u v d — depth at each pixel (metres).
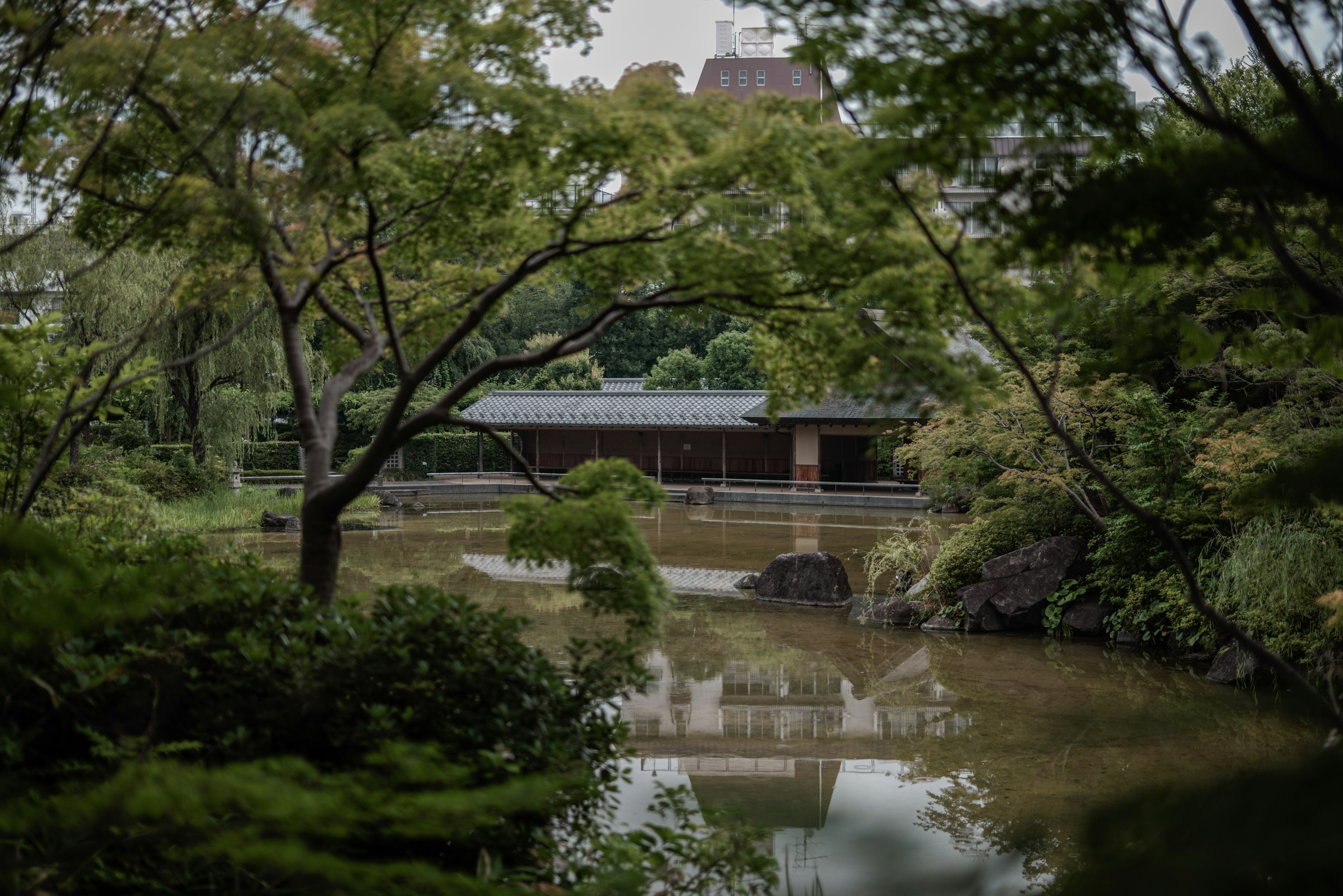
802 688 8.46
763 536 18.88
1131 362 3.29
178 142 4.25
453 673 3.81
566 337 4.71
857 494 25.66
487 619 4.26
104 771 3.13
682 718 7.50
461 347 34.72
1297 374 7.88
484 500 26.97
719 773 6.23
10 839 2.34
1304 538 7.96
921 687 8.55
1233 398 11.12
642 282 5.31
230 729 3.49
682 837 4.14
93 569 2.68
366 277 5.87
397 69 4.16
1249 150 2.17
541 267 4.59
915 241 3.81
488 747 3.78
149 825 2.46
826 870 3.95
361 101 3.93
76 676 3.09
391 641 3.87
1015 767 6.32
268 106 3.77
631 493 4.77
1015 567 11.34
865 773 6.22
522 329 42.22
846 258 3.96
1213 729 6.79
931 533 17.20
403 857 3.51
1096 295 3.56
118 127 4.39
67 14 3.36
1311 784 1.12
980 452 12.59
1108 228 2.34
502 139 3.98
